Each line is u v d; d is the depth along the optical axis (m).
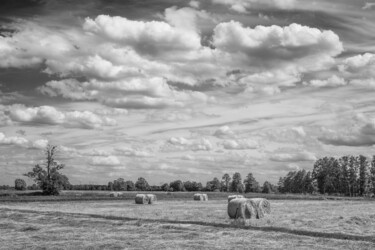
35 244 20.38
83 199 72.31
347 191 172.88
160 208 46.28
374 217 34.72
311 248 18.92
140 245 19.86
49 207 47.38
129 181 184.12
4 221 31.30
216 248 18.98
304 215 36.41
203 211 41.00
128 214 36.28
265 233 23.59
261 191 193.00
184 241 21.02
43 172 95.06
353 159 170.75
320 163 176.38
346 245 19.78
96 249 18.94
